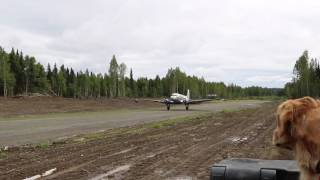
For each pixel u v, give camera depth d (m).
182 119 33.62
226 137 18.70
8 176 9.70
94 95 129.00
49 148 15.27
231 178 5.69
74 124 28.77
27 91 103.81
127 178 9.42
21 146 16.22
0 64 89.00
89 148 14.98
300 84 110.94
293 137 1.97
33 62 105.56
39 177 9.57
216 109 58.22
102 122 30.81
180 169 10.51
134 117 37.72
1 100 58.78
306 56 110.44
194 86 166.88
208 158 12.35
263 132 21.03
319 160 1.89
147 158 12.32
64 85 118.69
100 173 10.00
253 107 64.00
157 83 157.00
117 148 14.85
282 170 5.47
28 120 33.25
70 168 10.68
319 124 1.91
